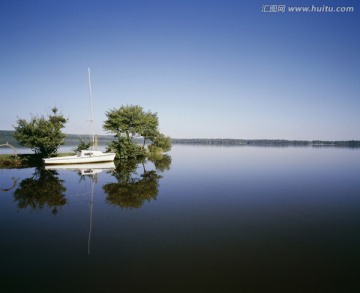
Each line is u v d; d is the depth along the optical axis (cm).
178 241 1161
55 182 2594
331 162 4809
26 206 1736
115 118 5034
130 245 1117
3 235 1234
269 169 3706
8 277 857
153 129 6288
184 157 5866
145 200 1902
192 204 1795
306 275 873
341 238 1207
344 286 809
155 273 881
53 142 4094
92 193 2120
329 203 1838
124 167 3841
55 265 940
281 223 1414
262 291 780
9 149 7025
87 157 4106
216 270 903
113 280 837
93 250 1066
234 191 2219
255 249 1081
